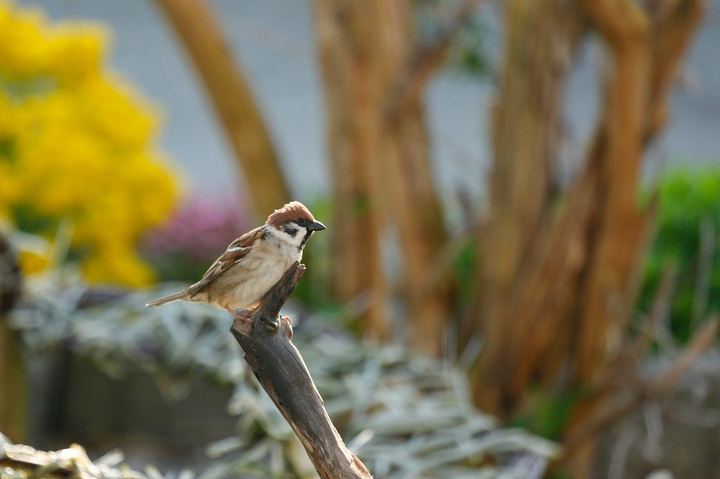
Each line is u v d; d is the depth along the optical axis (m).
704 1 8.70
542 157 9.44
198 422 10.52
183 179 13.08
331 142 10.79
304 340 7.06
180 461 10.00
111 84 12.29
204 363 6.75
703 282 9.85
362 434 5.87
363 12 10.14
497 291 9.72
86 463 3.81
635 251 9.18
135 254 13.66
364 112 10.41
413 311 10.74
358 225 10.66
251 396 5.72
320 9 10.73
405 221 10.48
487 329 9.85
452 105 26.41
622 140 8.80
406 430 6.19
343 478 3.72
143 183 11.77
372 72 10.28
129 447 10.34
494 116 9.94
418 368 7.05
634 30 8.41
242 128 10.79
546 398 9.60
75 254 11.57
